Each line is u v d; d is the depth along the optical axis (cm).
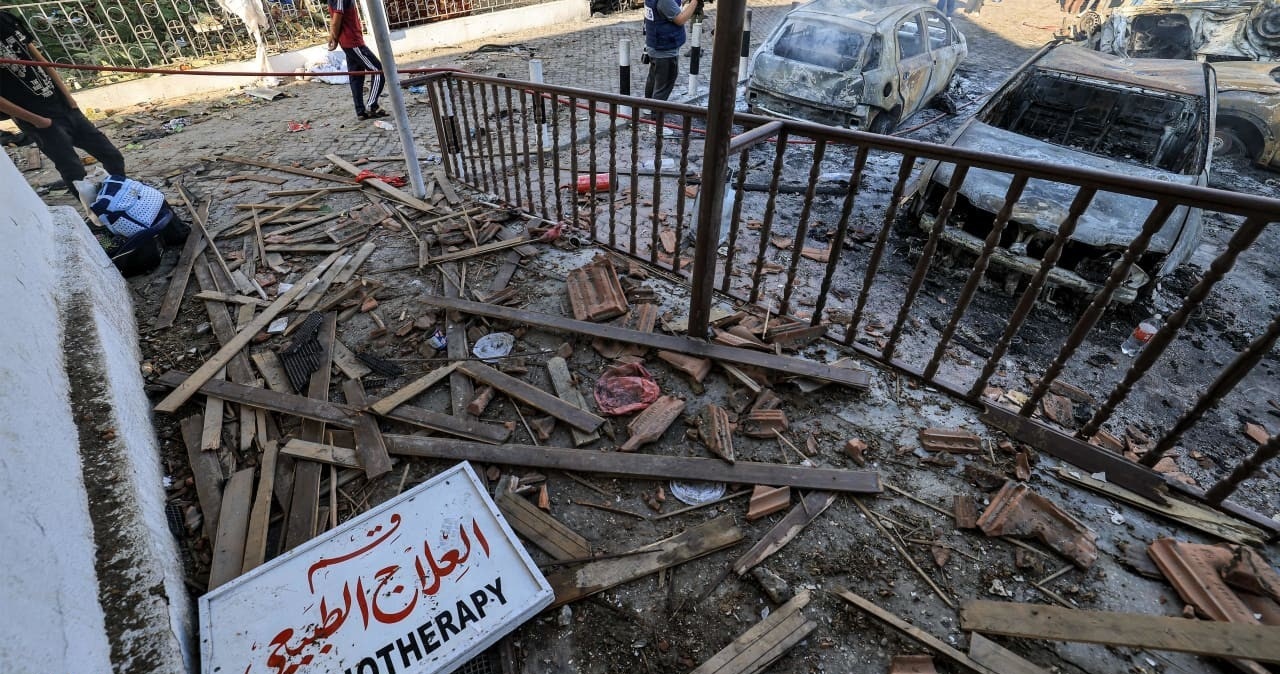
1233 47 791
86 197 414
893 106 744
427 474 262
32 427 188
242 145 698
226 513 242
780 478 252
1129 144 532
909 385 306
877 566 220
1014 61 1285
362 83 767
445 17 1255
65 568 165
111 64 870
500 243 448
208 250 456
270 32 1052
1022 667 185
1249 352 192
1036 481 251
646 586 217
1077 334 235
